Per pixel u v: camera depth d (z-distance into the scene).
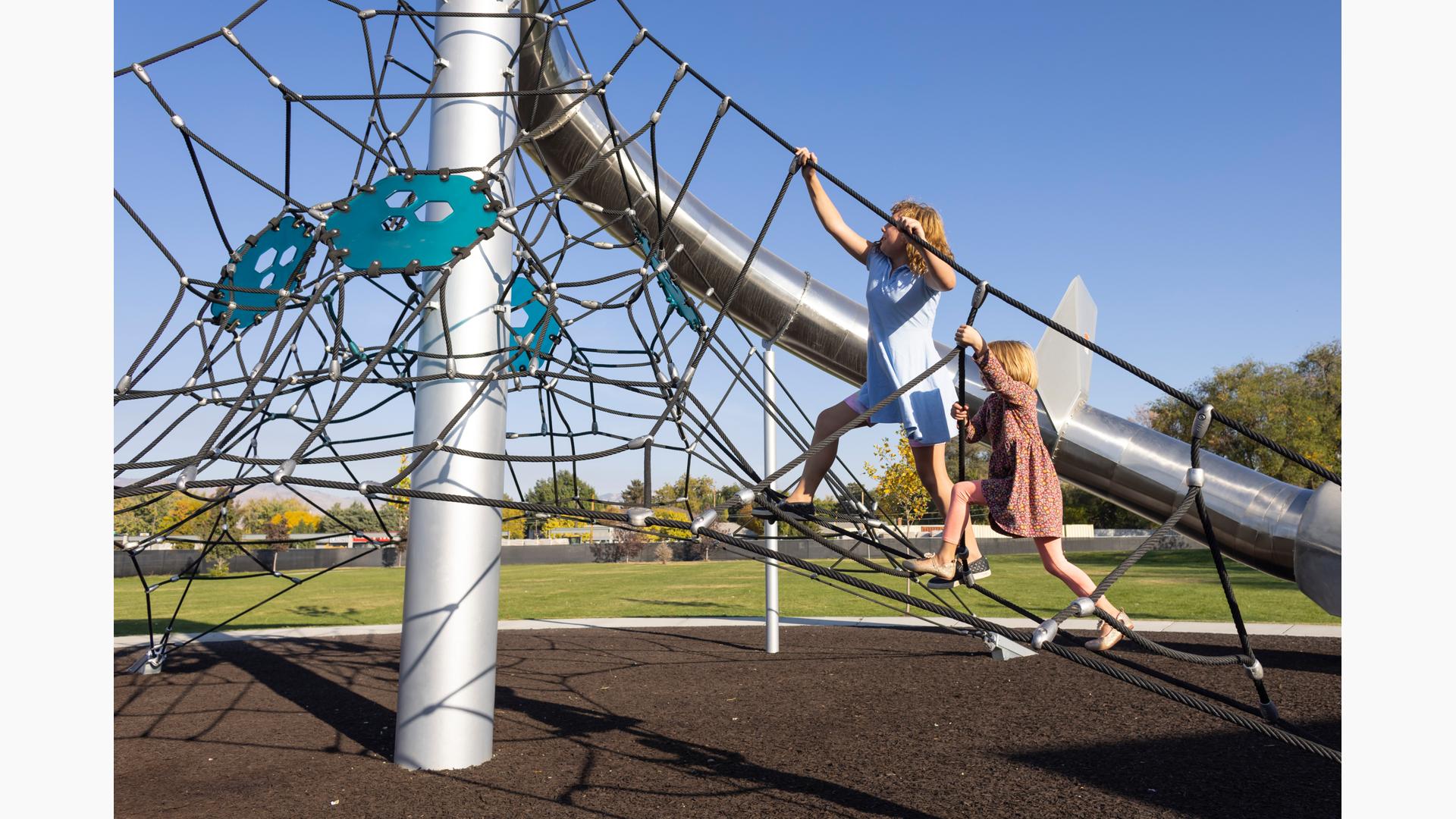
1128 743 5.16
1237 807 4.04
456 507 4.81
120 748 5.33
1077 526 43.19
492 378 3.52
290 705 6.62
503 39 5.03
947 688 6.89
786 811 4.07
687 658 8.61
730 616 12.70
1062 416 7.27
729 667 8.10
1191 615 11.33
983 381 3.94
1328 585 6.38
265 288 3.77
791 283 7.22
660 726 5.75
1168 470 7.13
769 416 8.66
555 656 8.78
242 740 5.52
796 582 19.08
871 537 4.97
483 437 4.86
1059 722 5.70
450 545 4.82
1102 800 4.15
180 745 5.40
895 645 9.32
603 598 16.08
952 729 5.58
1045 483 4.00
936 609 2.97
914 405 4.25
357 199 3.79
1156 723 5.61
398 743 4.88
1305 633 9.34
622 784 4.48
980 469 45.91
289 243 3.82
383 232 3.77
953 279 4.14
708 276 7.02
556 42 5.69
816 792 4.33
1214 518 7.04
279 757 5.10
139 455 3.42
